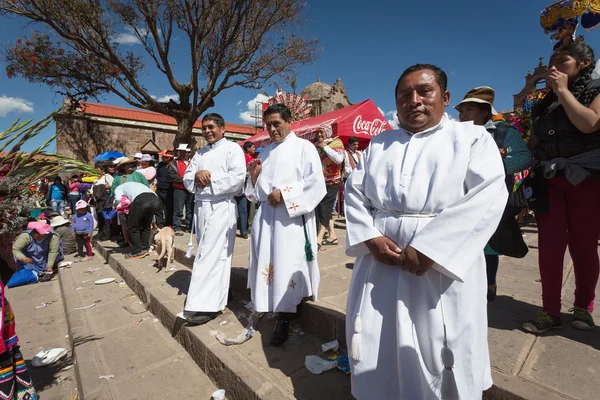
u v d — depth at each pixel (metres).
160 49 11.62
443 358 1.36
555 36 2.76
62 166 2.16
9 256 2.09
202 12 10.82
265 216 2.68
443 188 1.40
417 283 1.46
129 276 4.68
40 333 3.73
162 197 7.21
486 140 1.46
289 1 11.36
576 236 2.10
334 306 2.74
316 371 2.22
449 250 1.32
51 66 11.35
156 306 3.61
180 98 12.69
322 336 2.66
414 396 1.42
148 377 2.55
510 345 2.00
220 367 2.38
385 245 1.47
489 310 2.51
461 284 1.42
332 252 4.71
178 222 6.96
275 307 2.51
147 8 10.80
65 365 3.04
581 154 1.98
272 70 12.75
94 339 3.17
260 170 2.74
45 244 5.77
